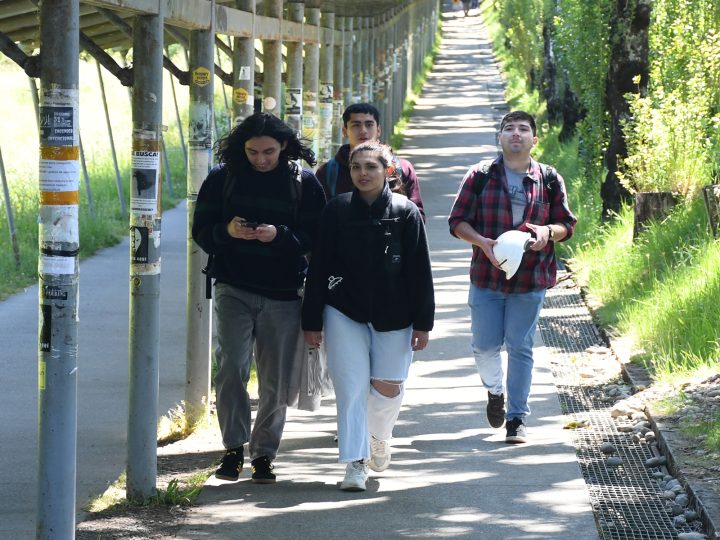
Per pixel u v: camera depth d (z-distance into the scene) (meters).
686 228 22.98
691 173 25.38
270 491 12.28
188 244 15.48
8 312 23.05
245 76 18.36
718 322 17.09
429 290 12.01
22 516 11.65
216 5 15.83
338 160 14.02
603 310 21.38
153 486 12.05
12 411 15.98
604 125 32.84
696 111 26.11
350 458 11.95
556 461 13.30
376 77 54.97
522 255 13.33
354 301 11.91
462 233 13.73
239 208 12.08
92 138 51.56
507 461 13.32
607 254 24.98
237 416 12.45
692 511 11.51
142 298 11.94
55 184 9.33
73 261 9.48
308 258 12.84
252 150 11.95
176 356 19.58
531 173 13.83
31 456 13.88
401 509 11.60
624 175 27.58
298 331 12.35
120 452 14.21
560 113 58.16
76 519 11.41
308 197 12.14
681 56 28.48
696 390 15.24
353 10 39.56
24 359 19.09
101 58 12.05
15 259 27.47
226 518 11.40
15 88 58.12
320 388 12.44
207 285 12.38
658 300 19.42
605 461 13.34
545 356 18.67
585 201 32.62
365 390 12.09
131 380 11.95
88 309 23.30
